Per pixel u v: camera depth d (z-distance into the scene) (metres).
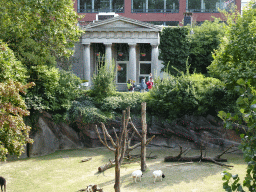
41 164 16.20
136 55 31.00
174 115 19.61
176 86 19.50
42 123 18.91
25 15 16.02
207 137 18.98
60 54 18.44
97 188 11.12
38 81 18.36
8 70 11.43
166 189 11.27
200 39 29.50
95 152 18.52
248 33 16.64
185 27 29.83
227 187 3.06
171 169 13.82
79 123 19.95
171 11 44.47
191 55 30.28
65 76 20.36
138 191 11.22
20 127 10.74
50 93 18.80
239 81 3.20
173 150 18.86
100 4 44.00
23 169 15.30
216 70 19.73
